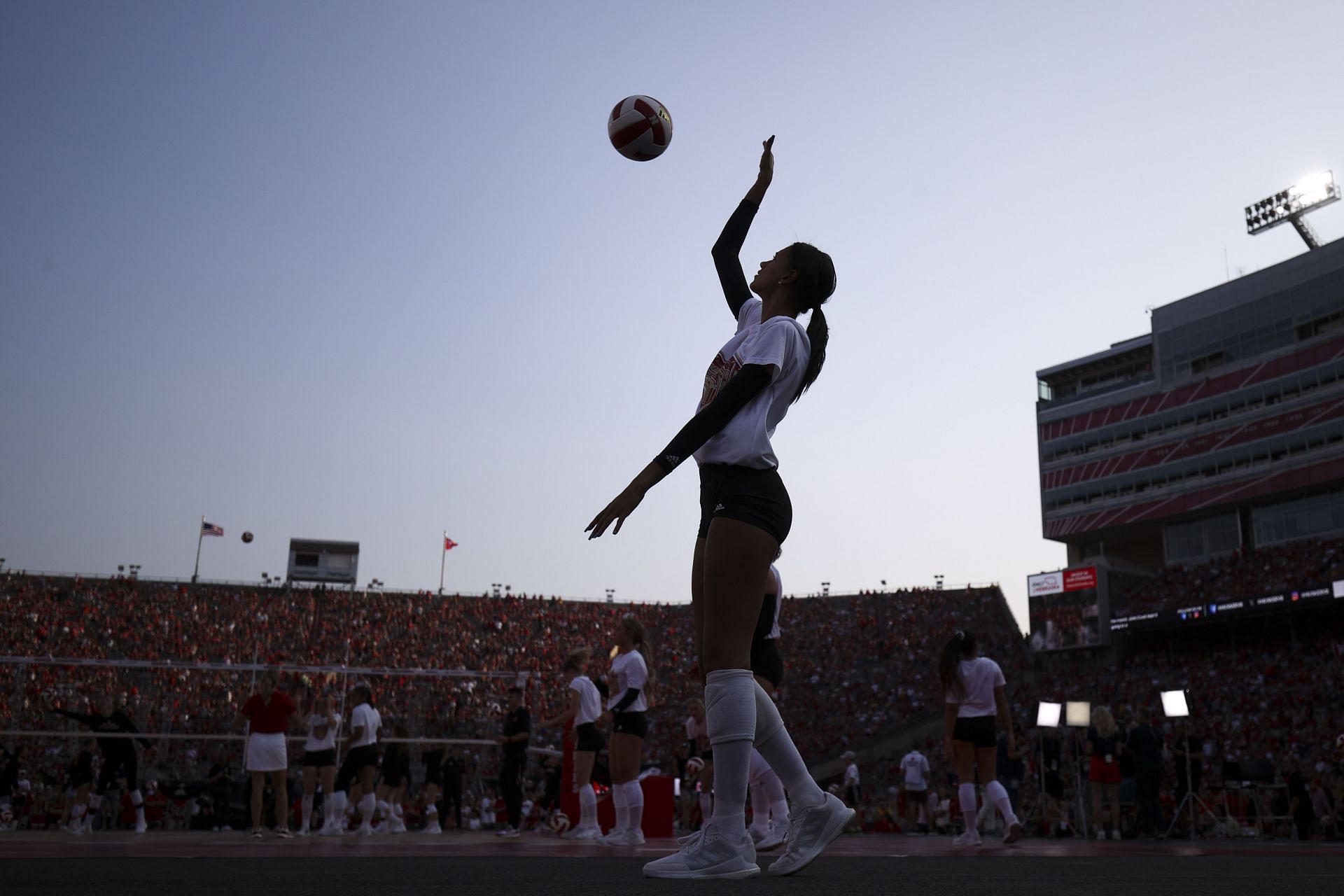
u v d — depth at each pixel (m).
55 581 53.66
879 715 52.62
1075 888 2.30
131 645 49.34
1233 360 67.06
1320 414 61.34
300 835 10.68
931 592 67.62
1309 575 55.38
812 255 3.33
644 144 4.00
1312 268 63.22
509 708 11.55
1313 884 2.55
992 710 8.41
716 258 4.01
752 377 2.89
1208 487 66.69
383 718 36.44
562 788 11.58
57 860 3.05
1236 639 60.34
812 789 3.02
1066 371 80.25
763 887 2.26
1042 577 67.00
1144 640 63.50
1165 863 4.12
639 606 66.75
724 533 2.88
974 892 2.15
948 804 24.25
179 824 16.38
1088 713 15.86
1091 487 73.81
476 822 22.98
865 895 2.05
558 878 2.48
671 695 55.38
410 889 2.06
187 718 31.73
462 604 61.34
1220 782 20.31
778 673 5.70
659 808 10.76
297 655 51.47
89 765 12.73
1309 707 43.78
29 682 30.34
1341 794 18.08
